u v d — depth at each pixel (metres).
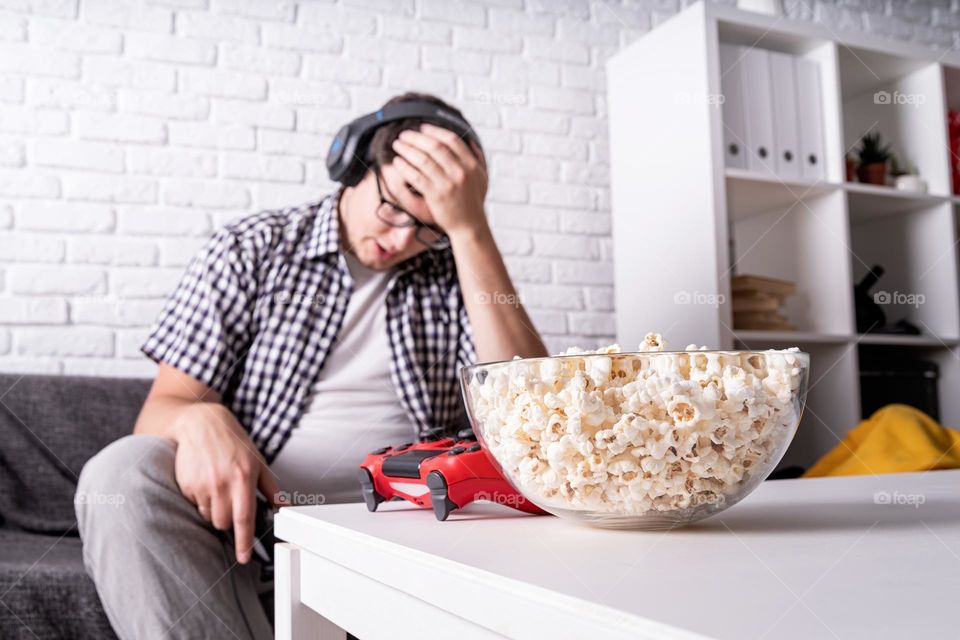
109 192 2.13
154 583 0.99
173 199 2.18
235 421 1.14
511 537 0.50
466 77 2.51
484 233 1.48
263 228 1.51
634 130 2.49
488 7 2.55
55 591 1.20
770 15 2.32
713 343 2.16
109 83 2.15
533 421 0.48
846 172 2.49
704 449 0.46
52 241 2.07
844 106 2.91
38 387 1.80
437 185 1.43
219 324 1.43
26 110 2.08
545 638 0.33
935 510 0.58
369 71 2.40
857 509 0.60
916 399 2.48
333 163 1.47
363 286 1.54
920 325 2.65
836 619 0.28
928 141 2.62
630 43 2.71
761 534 0.49
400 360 1.52
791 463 2.46
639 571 0.38
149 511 1.01
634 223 2.48
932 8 3.08
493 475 0.60
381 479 0.67
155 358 1.44
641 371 0.48
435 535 0.51
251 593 1.13
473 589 0.38
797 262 2.48
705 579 0.36
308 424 1.47
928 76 2.61
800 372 0.49
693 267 2.24
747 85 2.31
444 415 1.60
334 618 0.55
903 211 2.68
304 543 0.61
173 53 2.21
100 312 2.10
